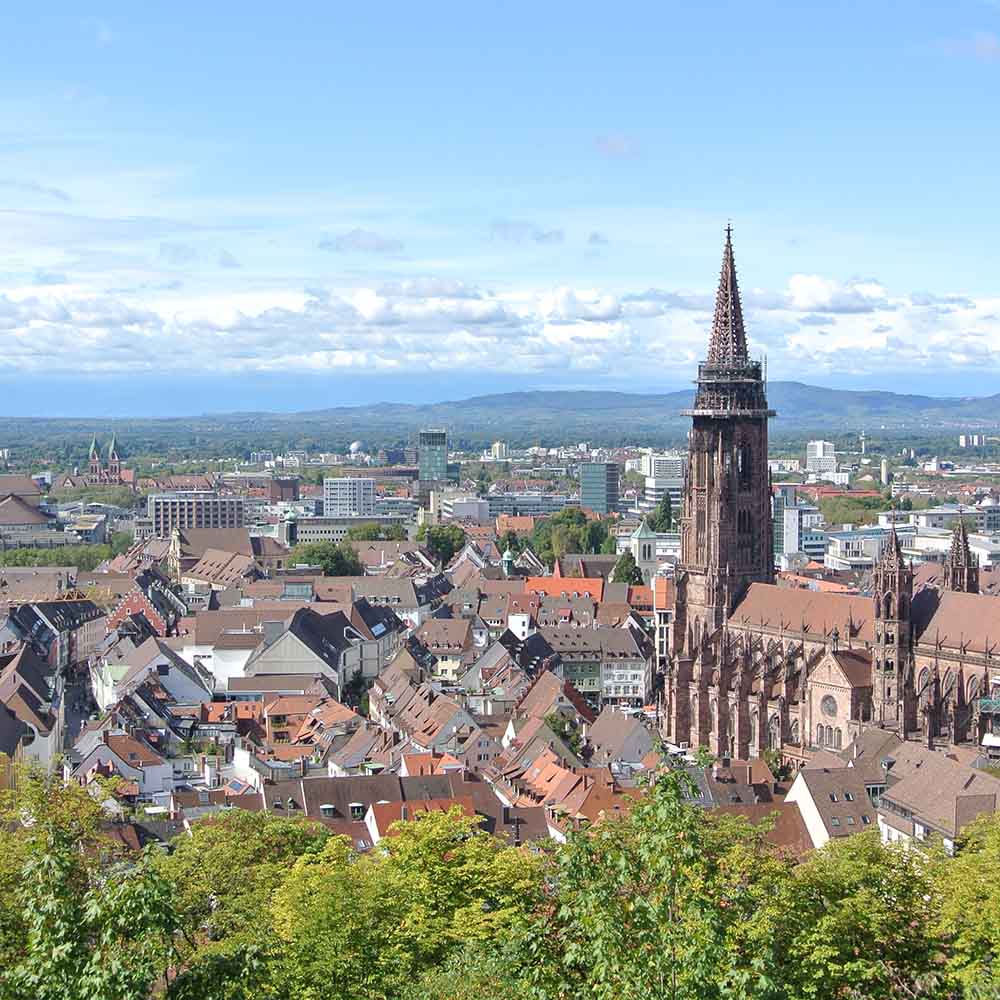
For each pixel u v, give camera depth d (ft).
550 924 264.52
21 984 235.81
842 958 331.36
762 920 314.35
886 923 343.67
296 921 363.15
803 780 628.69
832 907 349.61
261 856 488.44
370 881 381.40
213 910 432.66
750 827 457.68
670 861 242.78
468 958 309.42
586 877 250.37
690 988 234.99
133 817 613.11
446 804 621.31
